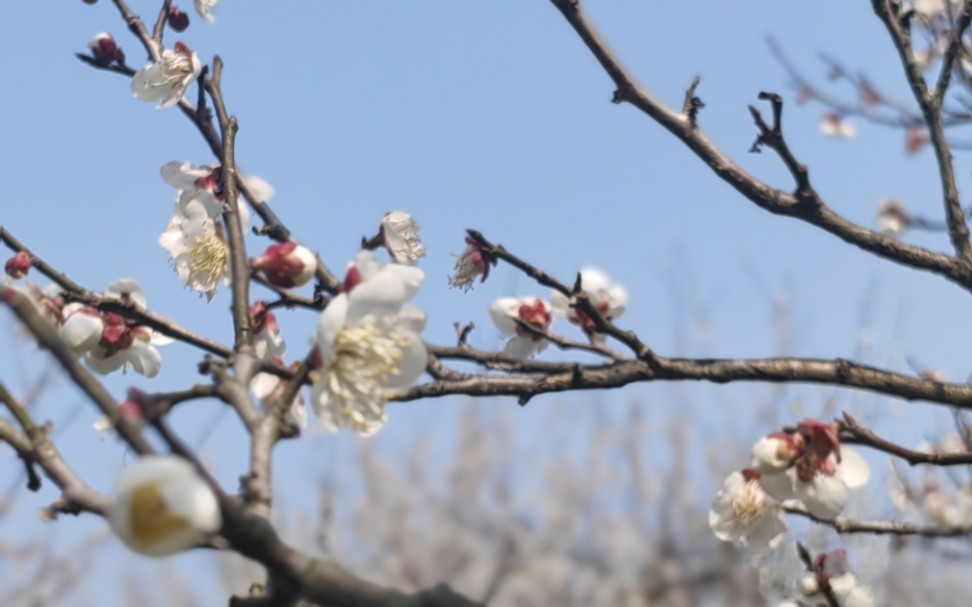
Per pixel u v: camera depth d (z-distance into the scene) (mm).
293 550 1229
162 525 1173
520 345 1417
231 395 1268
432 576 2740
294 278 1331
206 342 1373
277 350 1379
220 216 1410
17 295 1171
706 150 1398
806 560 1431
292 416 1349
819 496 1352
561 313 1420
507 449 3027
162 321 1372
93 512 1247
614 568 2883
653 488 2994
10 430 1255
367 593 1230
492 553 2869
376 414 1290
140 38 1448
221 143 1396
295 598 1231
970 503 1637
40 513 1247
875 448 1354
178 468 1184
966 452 1351
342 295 1294
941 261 1389
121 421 1196
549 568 2877
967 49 1542
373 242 1410
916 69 1417
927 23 1556
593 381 1374
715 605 2654
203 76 1410
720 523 1387
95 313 1381
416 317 1300
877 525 1406
